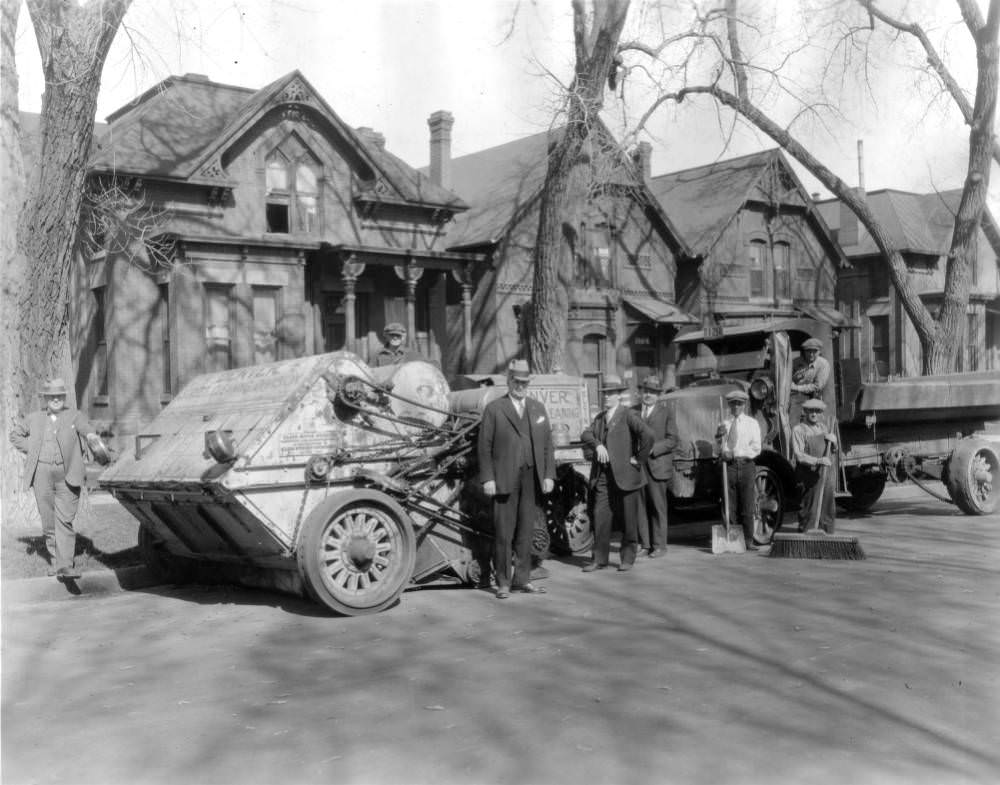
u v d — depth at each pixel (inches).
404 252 1061.1
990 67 851.4
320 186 1067.9
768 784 170.9
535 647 272.2
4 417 462.3
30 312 462.9
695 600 334.0
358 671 252.2
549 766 180.7
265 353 997.2
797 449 472.4
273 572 359.9
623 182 1242.6
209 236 940.0
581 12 726.5
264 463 325.4
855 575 376.5
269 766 185.6
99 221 856.9
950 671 239.8
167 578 408.5
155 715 220.7
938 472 587.8
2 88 462.0
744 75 885.8
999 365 1790.1
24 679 254.8
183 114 1013.2
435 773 179.2
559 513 466.9
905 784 170.7
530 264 1197.7
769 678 234.8
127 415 926.4
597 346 1269.7
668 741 192.4
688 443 488.1
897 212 1676.9
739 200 1391.5
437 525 371.2
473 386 488.7
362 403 346.9
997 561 409.7
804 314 1470.2
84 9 446.6
